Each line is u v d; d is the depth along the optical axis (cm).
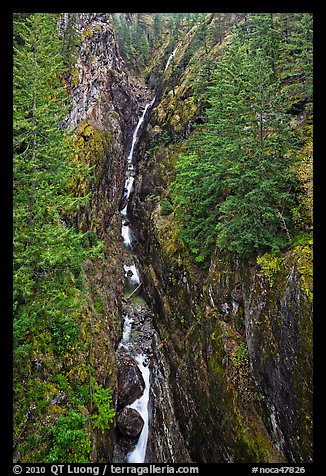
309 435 945
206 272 1747
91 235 2216
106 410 1381
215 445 1295
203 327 1567
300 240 1151
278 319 1104
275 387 1096
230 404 1227
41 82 1128
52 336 1288
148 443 1708
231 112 1405
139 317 2394
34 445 1022
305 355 976
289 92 1742
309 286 1005
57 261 1049
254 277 1265
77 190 2072
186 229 1997
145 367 2019
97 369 1548
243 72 1381
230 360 1291
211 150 1527
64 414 1148
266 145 1228
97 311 1909
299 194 1252
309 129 1478
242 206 1237
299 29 1784
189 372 1598
